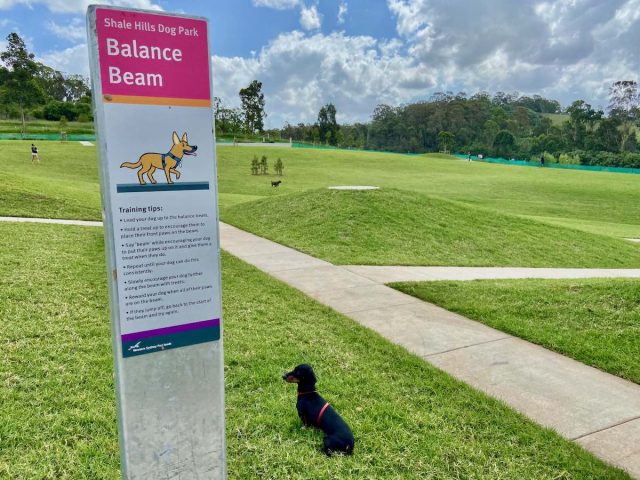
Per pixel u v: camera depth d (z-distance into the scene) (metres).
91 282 6.61
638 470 3.22
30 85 71.00
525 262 10.82
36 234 9.18
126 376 2.16
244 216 13.95
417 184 34.34
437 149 118.75
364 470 3.06
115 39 1.95
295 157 49.81
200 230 2.26
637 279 7.62
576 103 102.50
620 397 4.25
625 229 19.56
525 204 26.78
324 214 12.46
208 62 2.18
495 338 5.58
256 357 4.62
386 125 121.12
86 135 61.16
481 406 3.93
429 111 119.25
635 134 101.00
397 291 7.43
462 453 3.30
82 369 4.15
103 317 5.41
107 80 1.96
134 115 2.03
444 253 10.65
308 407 3.41
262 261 9.06
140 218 2.10
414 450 3.30
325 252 9.89
